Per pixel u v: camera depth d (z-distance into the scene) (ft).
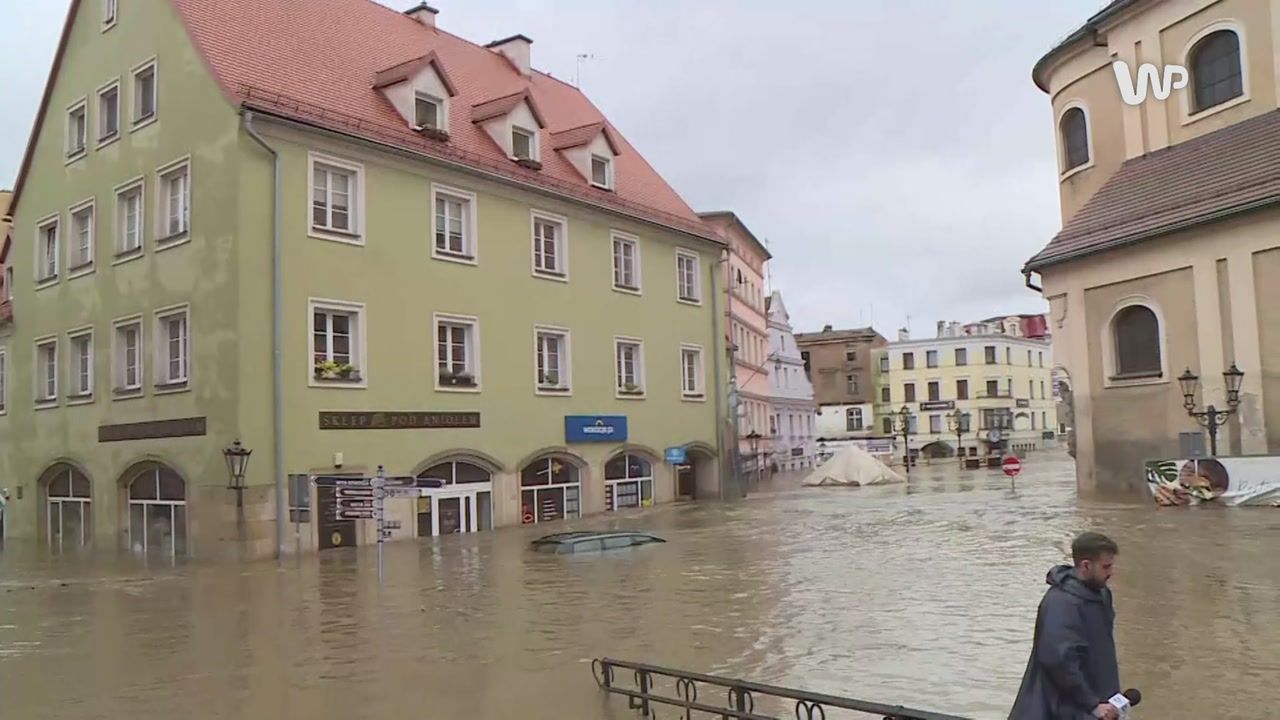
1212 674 26.76
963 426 320.70
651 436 105.91
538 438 90.74
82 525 84.99
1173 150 87.76
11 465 93.97
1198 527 60.44
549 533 78.54
